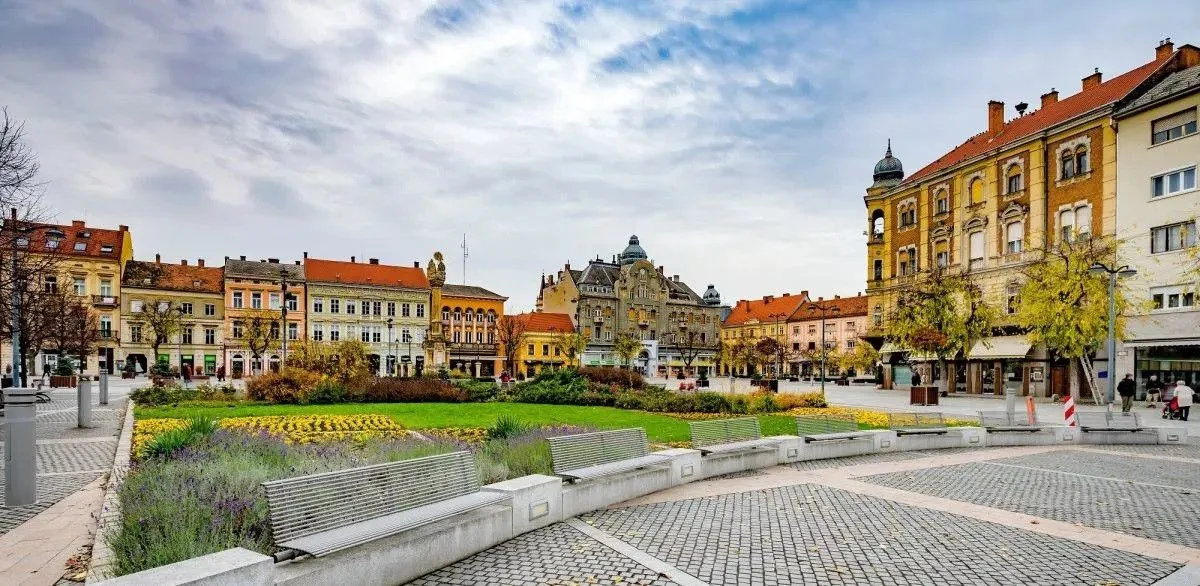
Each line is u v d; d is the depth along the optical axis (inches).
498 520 311.3
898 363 2039.9
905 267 2087.8
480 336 3412.9
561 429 606.2
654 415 940.0
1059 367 1520.7
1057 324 1285.7
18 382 970.1
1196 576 278.8
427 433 689.6
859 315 3656.5
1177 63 1496.1
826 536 332.2
